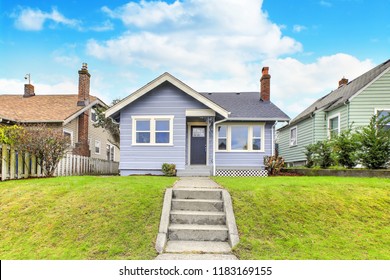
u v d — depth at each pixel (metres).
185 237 5.46
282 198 6.65
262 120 15.20
